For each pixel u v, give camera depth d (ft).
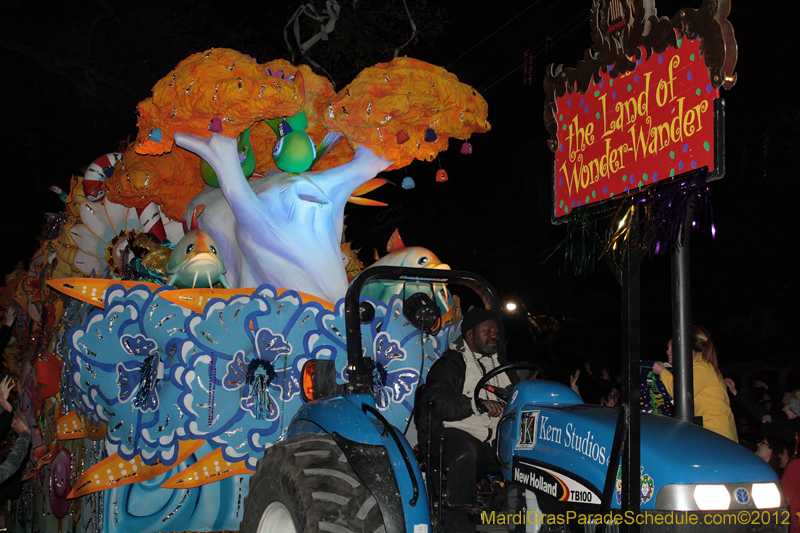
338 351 13.97
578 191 10.77
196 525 13.50
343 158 18.33
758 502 8.20
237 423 13.35
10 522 20.11
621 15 9.86
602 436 9.09
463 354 13.21
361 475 9.64
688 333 11.23
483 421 12.46
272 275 15.03
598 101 10.32
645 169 9.25
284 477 10.21
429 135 15.21
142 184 16.10
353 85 14.56
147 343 13.30
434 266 16.21
